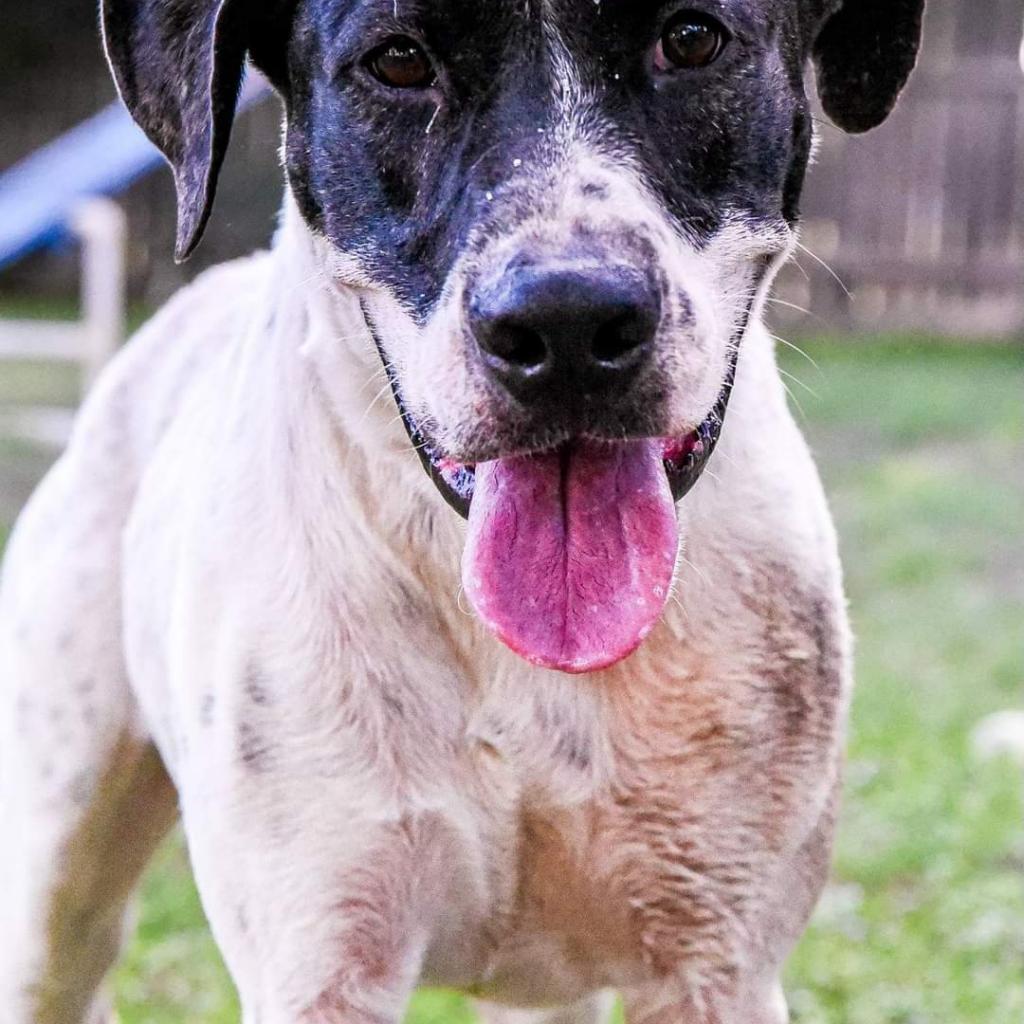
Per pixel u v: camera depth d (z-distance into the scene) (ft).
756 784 9.46
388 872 9.32
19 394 39.40
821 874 9.89
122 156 29.60
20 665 11.59
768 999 9.88
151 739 11.36
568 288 7.77
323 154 9.34
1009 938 15.55
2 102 57.98
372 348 9.24
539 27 8.69
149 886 16.84
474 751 9.37
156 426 11.57
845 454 34.63
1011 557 27.50
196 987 15.19
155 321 12.45
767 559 9.45
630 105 8.78
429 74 8.94
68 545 11.62
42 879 11.44
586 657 8.30
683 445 8.84
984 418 37.63
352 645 9.25
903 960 15.28
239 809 9.32
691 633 9.25
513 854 9.62
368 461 9.26
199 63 9.71
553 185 8.33
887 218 51.24
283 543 9.45
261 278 11.49
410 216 8.92
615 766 9.37
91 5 57.21
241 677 9.33
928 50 50.75
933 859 17.06
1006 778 18.75
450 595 9.29
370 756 9.23
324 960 9.30
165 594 10.30
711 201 9.00
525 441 8.16
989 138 50.55
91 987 12.00
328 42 9.28
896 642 23.47
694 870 9.55
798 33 9.71
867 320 51.72
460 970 10.16
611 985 10.36
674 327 8.17
